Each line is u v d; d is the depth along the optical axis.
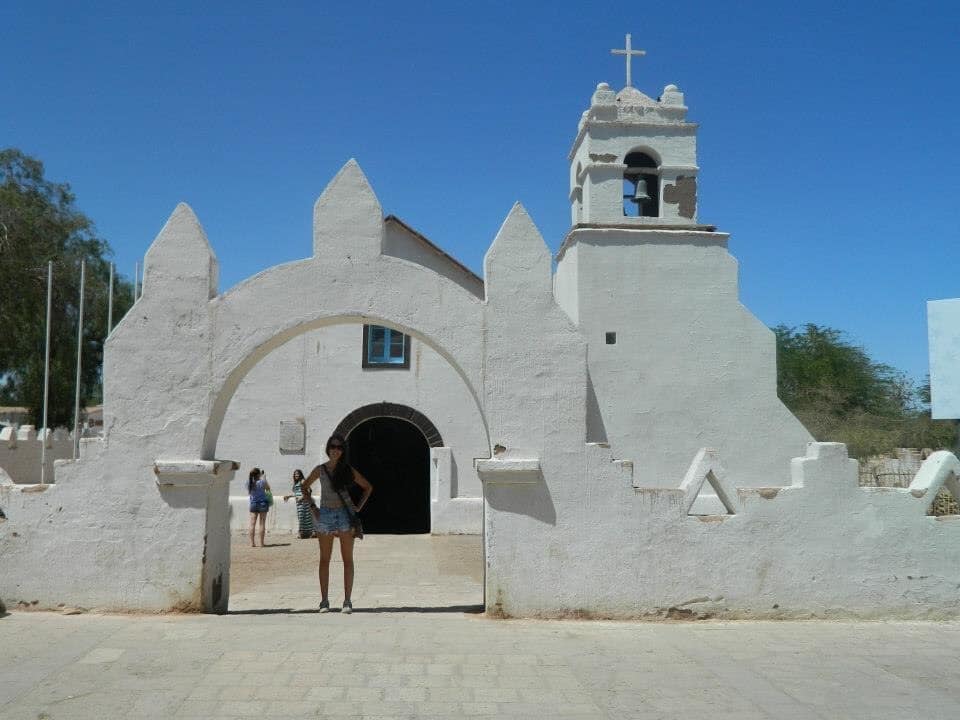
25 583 8.70
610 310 17.95
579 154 19.56
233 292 8.97
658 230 18.28
